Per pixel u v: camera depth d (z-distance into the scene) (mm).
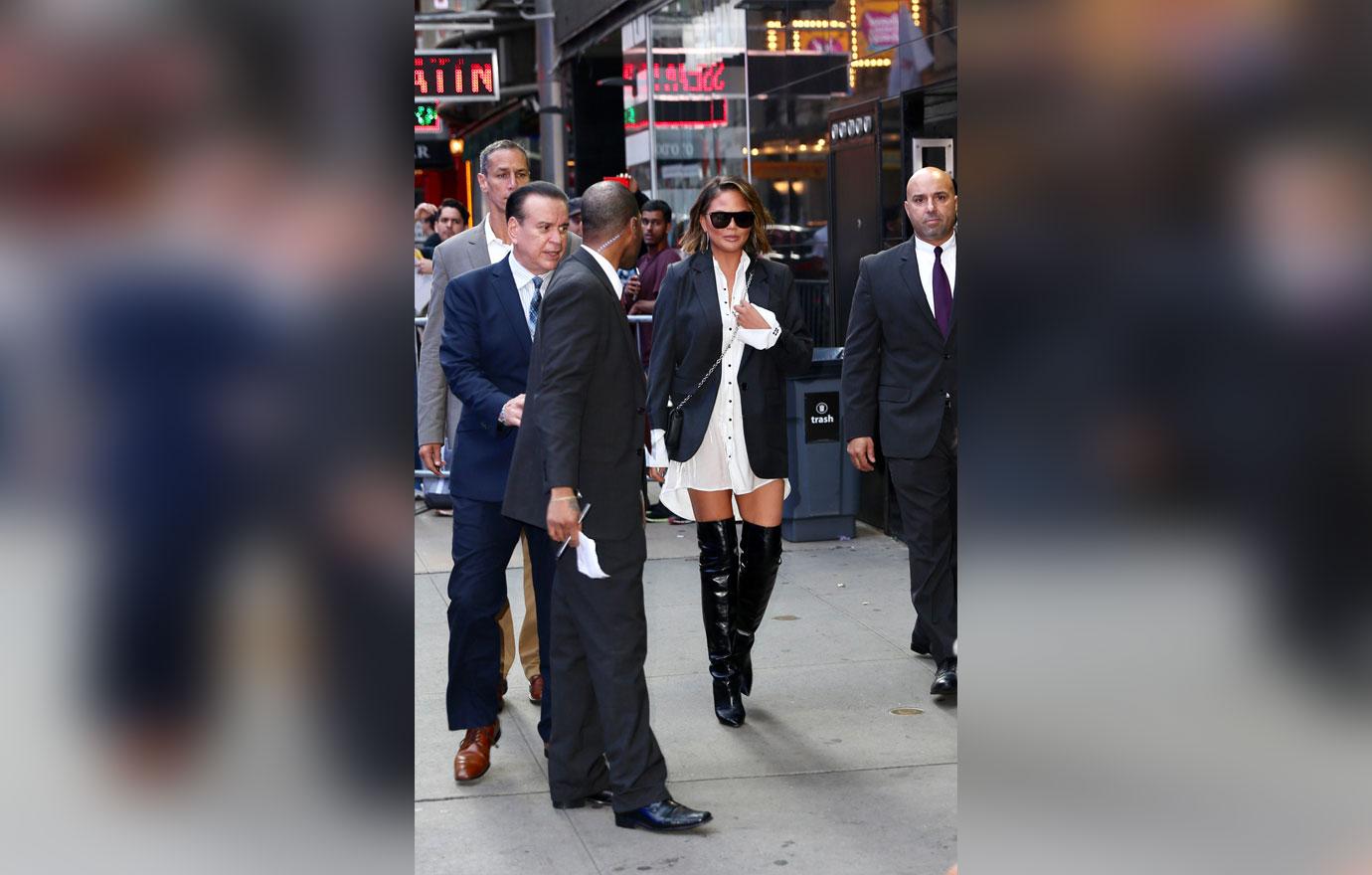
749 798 4512
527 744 5145
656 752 4320
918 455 5320
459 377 4746
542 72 20641
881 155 8398
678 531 9258
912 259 5332
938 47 7578
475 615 4695
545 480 4156
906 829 4211
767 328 5078
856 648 6273
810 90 9617
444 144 26812
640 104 15438
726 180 5215
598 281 4273
